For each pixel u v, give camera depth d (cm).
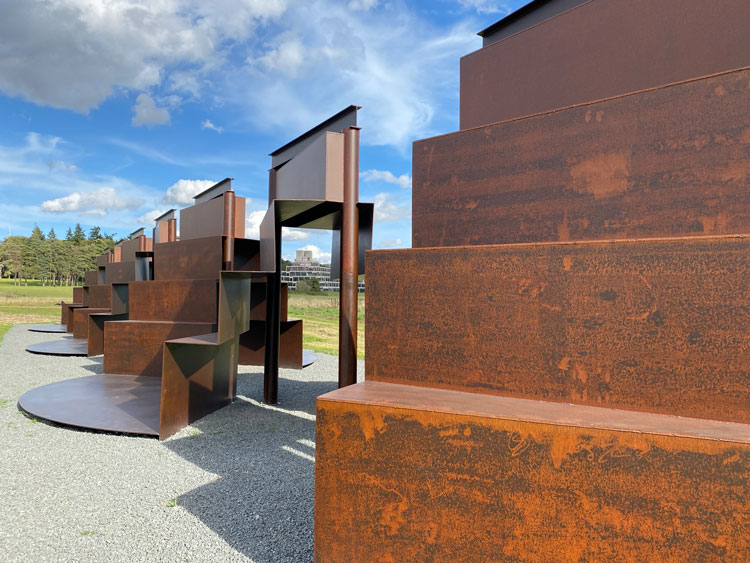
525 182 266
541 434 203
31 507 368
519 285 240
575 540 198
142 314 854
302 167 576
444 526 222
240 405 718
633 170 232
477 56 348
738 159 206
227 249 720
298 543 319
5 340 1472
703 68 235
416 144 312
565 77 292
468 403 231
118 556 299
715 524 177
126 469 450
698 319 199
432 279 266
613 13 270
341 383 496
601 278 220
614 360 217
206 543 317
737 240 192
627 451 189
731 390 193
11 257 9875
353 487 239
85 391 737
